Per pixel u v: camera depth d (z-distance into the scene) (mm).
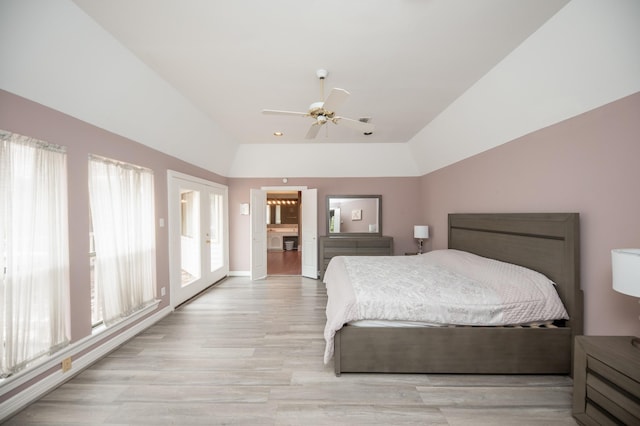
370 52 2283
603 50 1729
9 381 1707
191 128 3721
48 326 1955
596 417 1574
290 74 2635
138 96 2643
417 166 5578
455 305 2146
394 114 3682
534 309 2109
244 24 1937
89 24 1877
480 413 1779
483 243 3301
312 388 2023
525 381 2104
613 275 1517
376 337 2160
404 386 2051
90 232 2342
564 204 2262
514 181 2871
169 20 1893
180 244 3877
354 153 5375
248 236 5840
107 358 2434
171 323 3254
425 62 2436
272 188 5793
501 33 2035
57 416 1735
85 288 2281
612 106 1863
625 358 1418
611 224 1889
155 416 1741
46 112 1930
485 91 2783
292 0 1714
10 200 1694
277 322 3283
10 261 1696
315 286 4965
